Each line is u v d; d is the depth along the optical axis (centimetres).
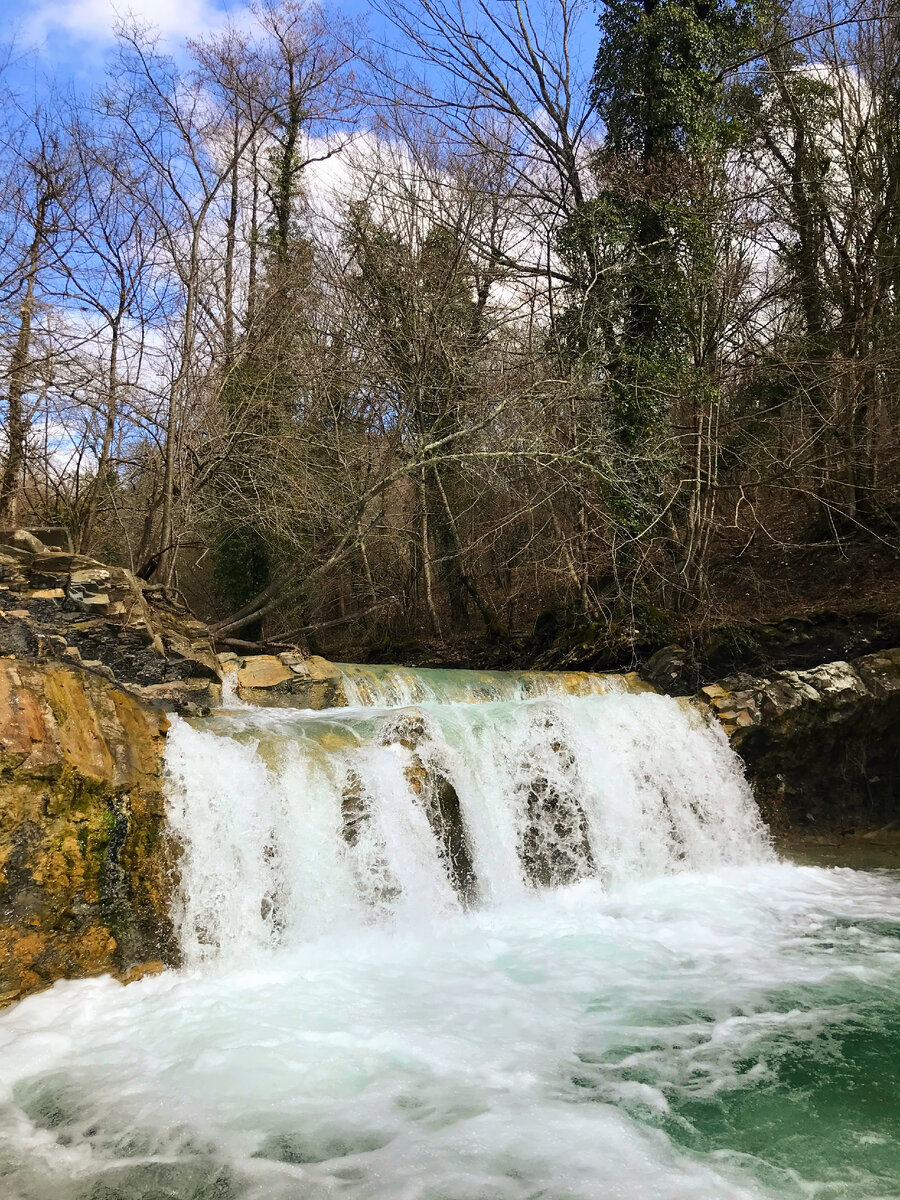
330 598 2484
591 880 1109
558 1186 511
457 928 944
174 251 1531
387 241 1983
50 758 758
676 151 1916
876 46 2045
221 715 1048
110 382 1466
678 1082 638
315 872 888
